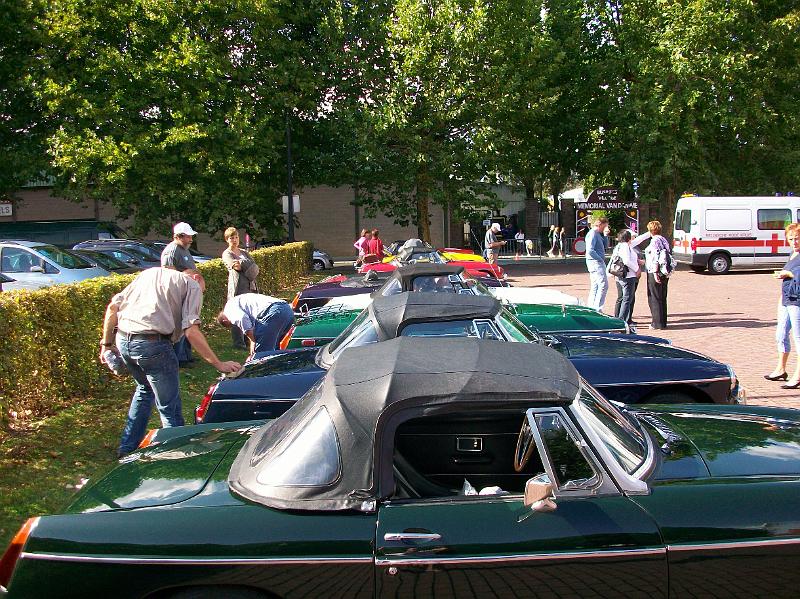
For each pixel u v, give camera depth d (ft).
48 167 87.30
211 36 89.30
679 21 98.68
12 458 20.39
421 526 9.25
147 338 19.33
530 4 95.35
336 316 27.84
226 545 9.18
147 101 85.92
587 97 109.81
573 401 10.24
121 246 73.26
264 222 103.09
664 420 12.87
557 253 140.15
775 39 100.68
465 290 28.45
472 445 12.05
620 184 117.19
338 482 9.58
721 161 111.55
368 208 108.58
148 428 23.77
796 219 85.20
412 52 91.09
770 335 39.96
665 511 9.45
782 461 10.77
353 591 9.09
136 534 9.33
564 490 9.61
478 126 96.58
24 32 85.35
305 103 97.40
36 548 9.34
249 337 30.04
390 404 9.79
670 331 42.29
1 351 22.62
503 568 9.05
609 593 9.17
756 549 9.27
